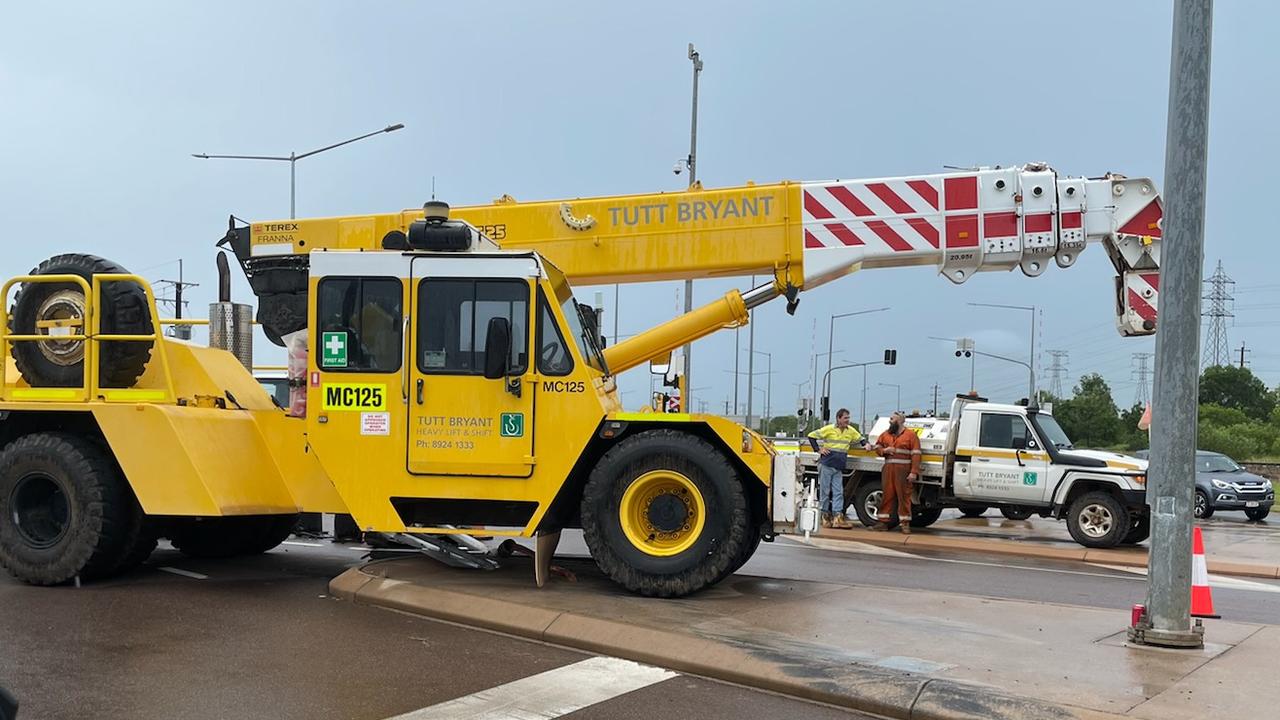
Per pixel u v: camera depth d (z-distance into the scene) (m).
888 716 5.54
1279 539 17.77
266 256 10.25
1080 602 9.71
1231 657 6.43
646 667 6.50
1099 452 16.19
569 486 8.59
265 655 6.66
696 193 9.97
